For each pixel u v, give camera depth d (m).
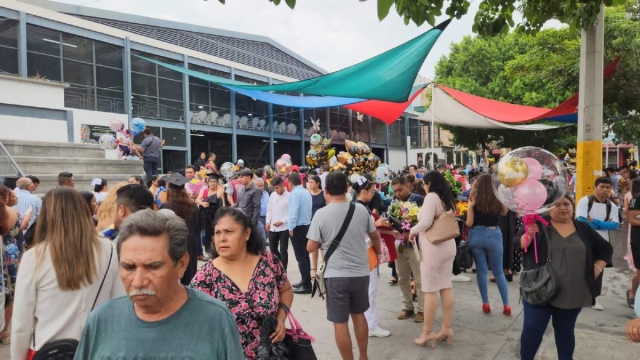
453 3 4.73
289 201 6.60
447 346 4.48
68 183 6.47
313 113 31.91
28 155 10.28
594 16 4.80
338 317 3.78
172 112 22.97
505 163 3.30
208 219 8.72
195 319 1.61
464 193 8.87
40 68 17.86
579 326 4.91
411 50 7.40
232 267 2.70
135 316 1.60
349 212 3.88
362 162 11.37
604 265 3.30
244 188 8.18
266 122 28.56
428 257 4.43
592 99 6.47
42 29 17.91
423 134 43.25
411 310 5.40
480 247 5.36
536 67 13.12
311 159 13.20
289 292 2.85
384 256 4.98
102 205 3.54
